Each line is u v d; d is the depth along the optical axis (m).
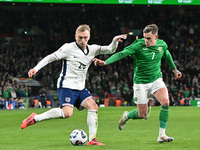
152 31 11.66
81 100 11.09
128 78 49.12
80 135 10.95
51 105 43.62
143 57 11.86
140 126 18.08
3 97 40.44
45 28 56.25
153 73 12.03
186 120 21.72
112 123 19.98
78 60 10.75
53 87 47.03
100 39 56.12
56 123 20.20
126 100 43.75
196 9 58.12
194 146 10.70
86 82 48.72
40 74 49.41
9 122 21.39
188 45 55.78
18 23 56.34
